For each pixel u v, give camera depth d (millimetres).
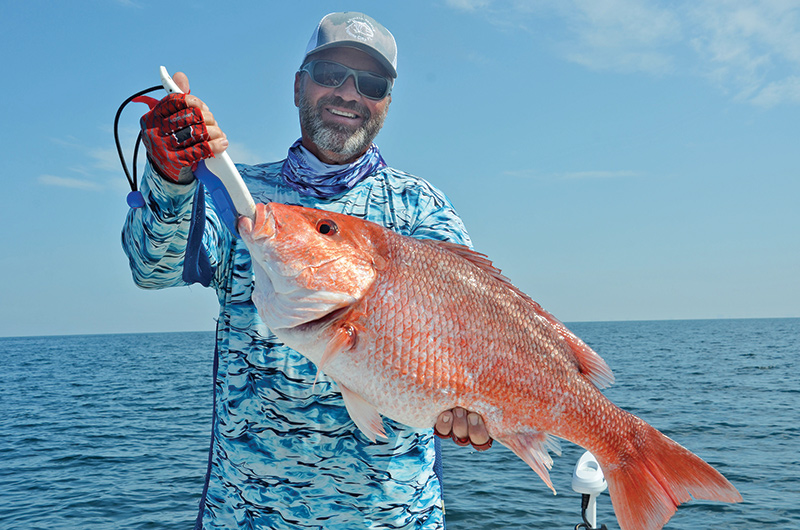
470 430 1914
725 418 17641
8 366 53875
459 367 1867
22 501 10031
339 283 1839
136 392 28922
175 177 1638
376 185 2334
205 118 1594
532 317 2031
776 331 125438
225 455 2135
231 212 1835
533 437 1980
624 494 2064
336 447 2072
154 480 11227
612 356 51281
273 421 2074
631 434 2074
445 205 2426
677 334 110062
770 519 8383
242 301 2139
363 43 2223
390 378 1846
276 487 2070
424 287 1899
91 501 9883
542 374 1969
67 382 36094
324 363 1748
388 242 1950
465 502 9344
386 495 2088
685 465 2029
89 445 14961
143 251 1842
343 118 2234
